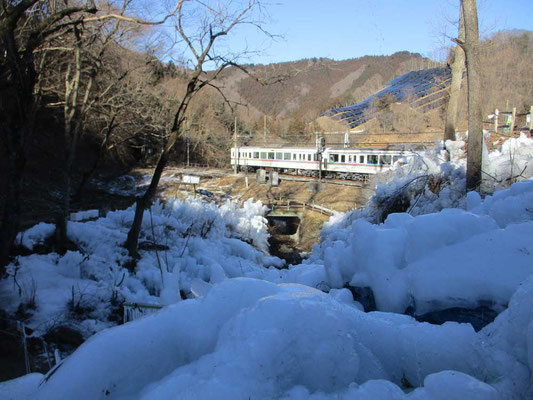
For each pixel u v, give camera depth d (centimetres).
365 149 3209
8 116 791
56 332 659
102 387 168
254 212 2505
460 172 888
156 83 2450
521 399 146
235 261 1202
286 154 3922
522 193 351
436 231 259
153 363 179
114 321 746
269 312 168
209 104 4734
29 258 896
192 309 196
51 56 1270
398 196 952
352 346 167
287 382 154
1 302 697
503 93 4266
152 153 4609
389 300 259
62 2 1209
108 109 1839
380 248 284
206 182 4034
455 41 827
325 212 2677
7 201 786
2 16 763
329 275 334
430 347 175
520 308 170
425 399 140
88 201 2248
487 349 169
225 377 147
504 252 233
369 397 144
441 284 235
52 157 2750
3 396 205
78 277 868
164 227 1362
